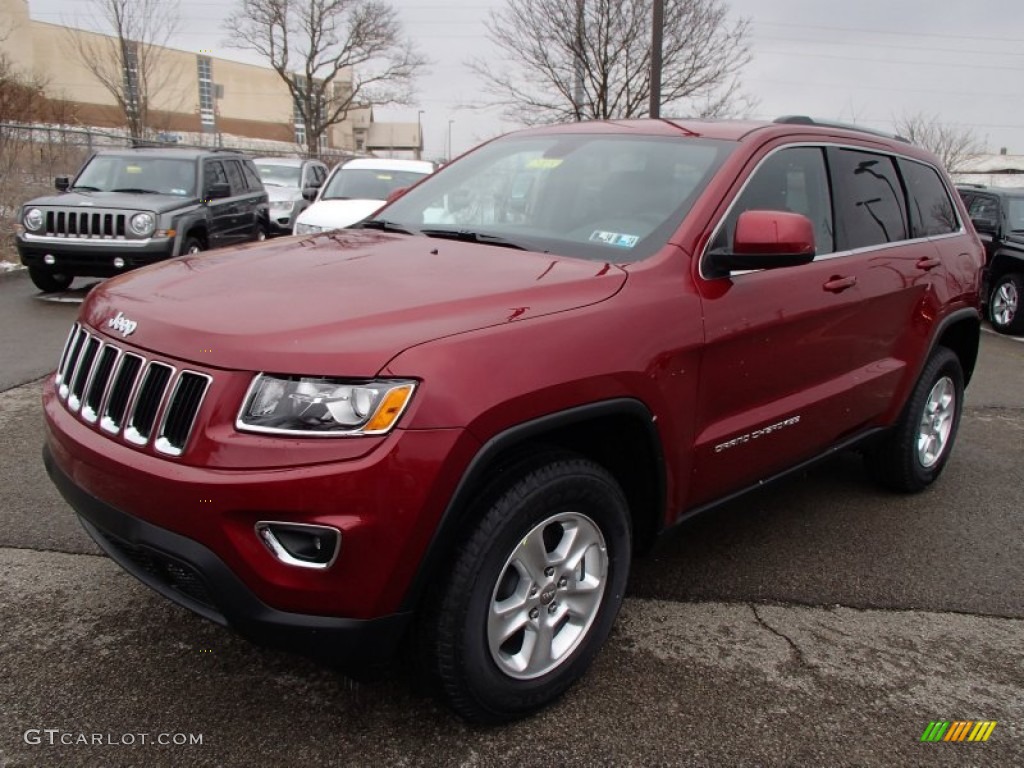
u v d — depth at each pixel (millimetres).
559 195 3479
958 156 36906
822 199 3721
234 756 2430
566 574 2631
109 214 9492
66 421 2633
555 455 2529
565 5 24188
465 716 2484
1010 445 5754
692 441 2977
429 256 2982
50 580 3340
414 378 2184
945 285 4441
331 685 2766
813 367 3547
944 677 3006
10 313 8734
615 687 2840
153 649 2920
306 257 2994
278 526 2148
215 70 58000
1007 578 3779
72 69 42906
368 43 47219
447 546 2279
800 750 2578
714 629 3234
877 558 3920
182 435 2246
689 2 23797
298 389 2158
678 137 3551
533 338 2424
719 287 3027
